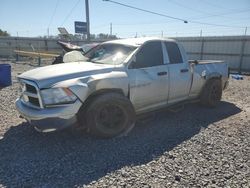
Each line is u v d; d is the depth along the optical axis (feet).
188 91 19.34
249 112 20.95
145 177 10.65
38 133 15.05
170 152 13.00
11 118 17.88
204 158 12.44
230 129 16.65
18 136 14.65
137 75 15.38
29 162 11.71
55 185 9.99
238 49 61.62
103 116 14.10
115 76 14.37
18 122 17.04
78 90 13.00
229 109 21.75
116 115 14.56
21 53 69.87
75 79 13.30
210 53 68.03
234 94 29.17
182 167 11.52
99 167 11.38
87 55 18.79
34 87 13.17
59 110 12.66
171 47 18.12
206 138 14.98
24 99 14.29
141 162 11.93
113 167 11.41
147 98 16.16
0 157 12.14
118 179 10.46
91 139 14.29
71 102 12.89
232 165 11.80
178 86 18.10
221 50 65.36
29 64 66.54
